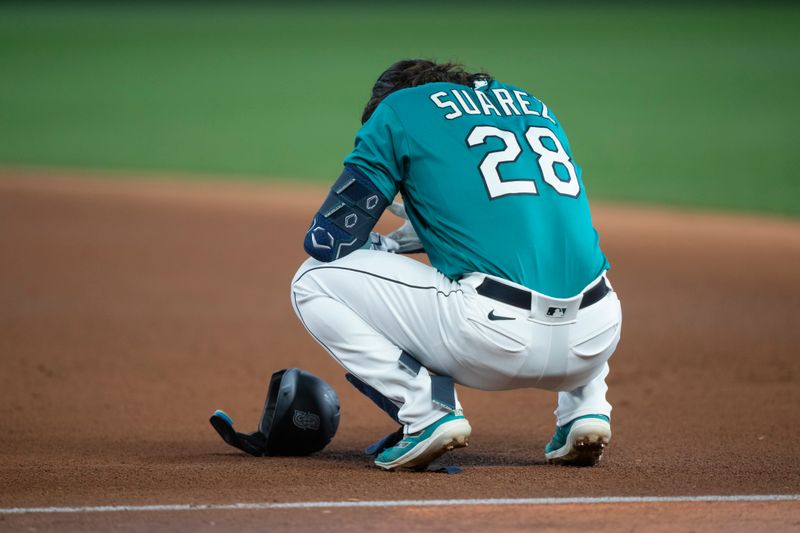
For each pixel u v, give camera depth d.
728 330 26.81
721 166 57.78
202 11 166.25
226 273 34.22
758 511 11.32
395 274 12.91
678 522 10.84
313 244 13.12
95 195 49.22
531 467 14.02
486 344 12.45
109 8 170.75
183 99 85.75
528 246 12.52
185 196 49.59
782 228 42.47
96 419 19.17
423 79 13.94
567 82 91.75
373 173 13.05
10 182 52.22
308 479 12.97
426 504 11.49
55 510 11.29
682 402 20.28
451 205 12.80
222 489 12.34
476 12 161.38
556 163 13.17
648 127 70.81
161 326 27.41
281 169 58.59
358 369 13.22
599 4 173.00
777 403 19.86
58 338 25.98
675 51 112.00
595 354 12.80
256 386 22.11
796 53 108.06
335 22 146.12
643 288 32.06
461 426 12.94
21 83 93.31
